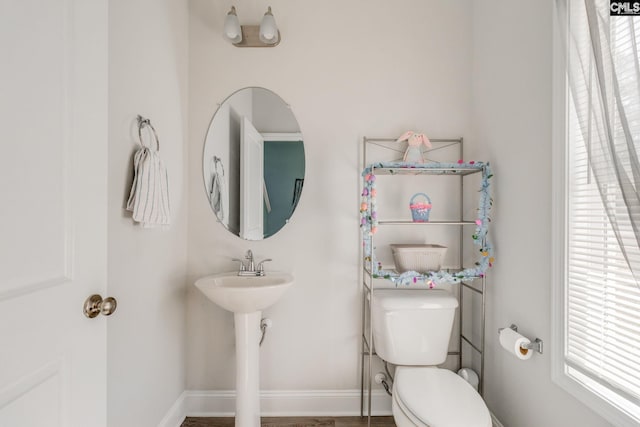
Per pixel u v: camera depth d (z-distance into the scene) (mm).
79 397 772
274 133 2059
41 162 676
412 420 1312
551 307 1349
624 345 1090
